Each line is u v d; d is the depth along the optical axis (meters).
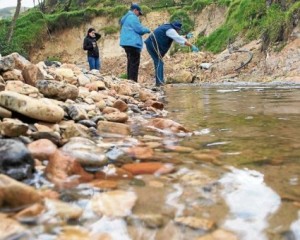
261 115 3.73
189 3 31.12
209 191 1.61
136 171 1.89
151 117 3.80
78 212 1.37
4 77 3.68
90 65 11.54
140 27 8.86
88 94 4.27
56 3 41.75
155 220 1.33
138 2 34.47
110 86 5.98
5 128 2.12
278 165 1.97
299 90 6.96
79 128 2.66
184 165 1.99
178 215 1.37
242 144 2.46
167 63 20.70
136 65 9.08
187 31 26.41
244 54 16.03
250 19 18.44
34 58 30.00
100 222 1.31
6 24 31.00
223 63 16.38
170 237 1.23
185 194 1.57
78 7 37.91
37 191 1.50
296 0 15.67
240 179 1.76
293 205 1.45
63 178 1.72
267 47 14.99
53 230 1.25
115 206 1.44
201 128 3.10
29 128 2.36
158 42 9.74
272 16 16.20
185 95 6.68
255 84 10.20
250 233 1.25
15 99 2.52
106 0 36.38
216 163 2.03
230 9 21.88
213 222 1.32
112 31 30.33
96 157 1.92
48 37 30.73
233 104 4.83
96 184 1.68
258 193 1.58
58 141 2.24
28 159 1.72
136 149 2.32
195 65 18.84
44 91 3.51
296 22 13.97
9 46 23.39
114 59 28.56
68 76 5.18
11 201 1.37
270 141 2.53
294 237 1.22
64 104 3.14
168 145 2.46
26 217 1.31
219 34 20.72
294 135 2.71
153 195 1.56
